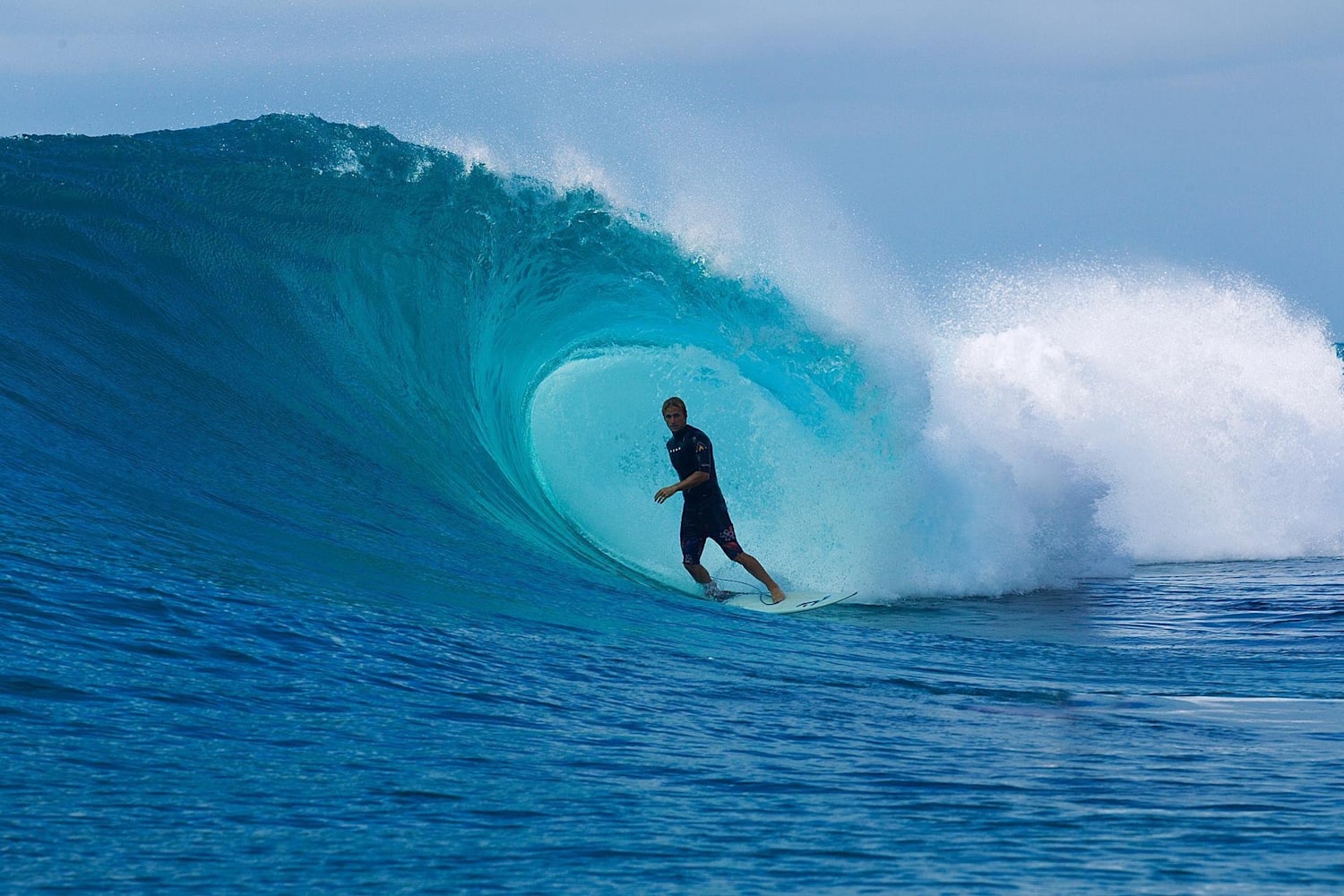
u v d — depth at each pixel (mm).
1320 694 22922
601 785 13812
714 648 25438
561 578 30859
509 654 20938
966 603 40906
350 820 11703
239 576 21422
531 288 47500
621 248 47875
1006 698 21922
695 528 37469
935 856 11586
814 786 14430
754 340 46688
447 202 46438
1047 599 41906
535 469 44531
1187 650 30391
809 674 23344
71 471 24516
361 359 39438
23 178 40375
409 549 28219
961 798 14047
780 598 37875
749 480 45344
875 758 16188
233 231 41281
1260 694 22938
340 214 44250
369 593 23094
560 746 15508
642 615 28688
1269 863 11453
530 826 12016
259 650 17734
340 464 32812
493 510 36125
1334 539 56531
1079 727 19156
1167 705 21562
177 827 10984
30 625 16250
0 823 10562
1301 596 42000
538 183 47875
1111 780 15203
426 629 21391
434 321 43219
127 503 23969
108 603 17938
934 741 17609
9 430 25234
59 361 30344
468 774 13727
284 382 35938
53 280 34875
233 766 12914
